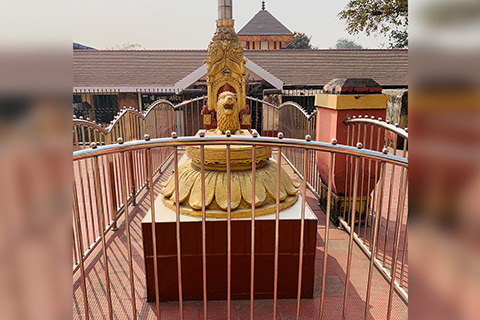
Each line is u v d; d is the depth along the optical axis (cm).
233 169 299
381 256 329
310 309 255
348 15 1277
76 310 252
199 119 971
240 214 260
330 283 286
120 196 484
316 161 482
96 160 191
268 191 282
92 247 319
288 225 258
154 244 207
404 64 1521
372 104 380
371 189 398
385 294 270
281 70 1461
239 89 430
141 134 545
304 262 262
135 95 1275
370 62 1523
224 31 418
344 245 351
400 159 200
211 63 422
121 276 295
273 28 2520
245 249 259
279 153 202
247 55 1530
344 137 386
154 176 615
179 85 1212
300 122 632
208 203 267
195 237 256
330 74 1451
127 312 251
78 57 1457
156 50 1540
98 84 1305
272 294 267
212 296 265
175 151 199
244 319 245
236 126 342
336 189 397
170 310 254
